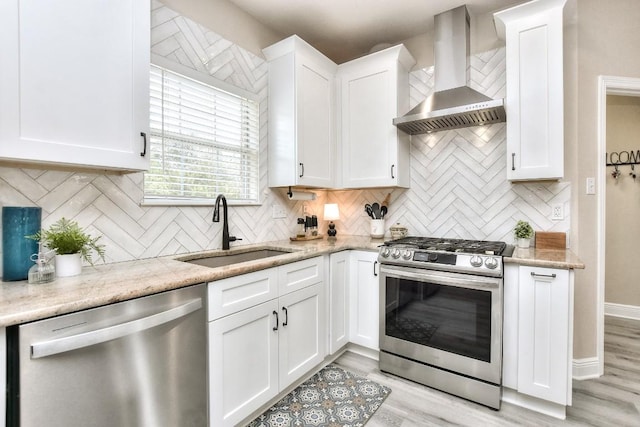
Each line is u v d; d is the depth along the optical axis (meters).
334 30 2.63
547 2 1.89
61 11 1.15
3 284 1.14
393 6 2.32
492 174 2.38
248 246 2.24
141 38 1.40
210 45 2.06
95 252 1.53
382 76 2.55
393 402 1.83
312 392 1.92
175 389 1.24
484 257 1.78
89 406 1.00
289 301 1.83
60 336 0.92
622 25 2.16
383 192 2.90
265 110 2.48
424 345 2.00
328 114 2.66
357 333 2.38
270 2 2.23
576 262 1.62
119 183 1.62
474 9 2.36
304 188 2.89
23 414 0.87
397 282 2.12
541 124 1.93
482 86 2.40
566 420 1.67
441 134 2.60
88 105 1.23
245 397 1.55
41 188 1.36
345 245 2.36
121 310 1.06
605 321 3.09
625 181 3.19
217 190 2.15
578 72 2.11
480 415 1.72
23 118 1.06
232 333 1.48
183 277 1.26
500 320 1.75
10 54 1.03
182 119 1.93
